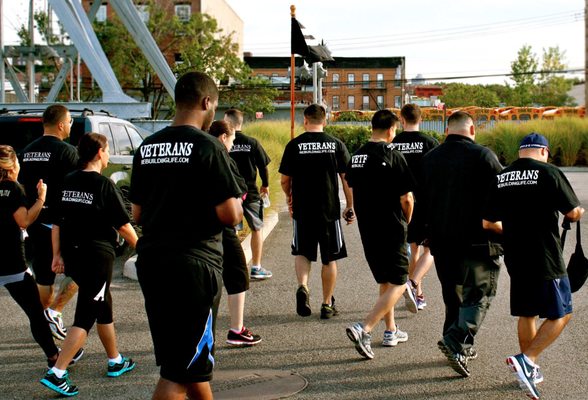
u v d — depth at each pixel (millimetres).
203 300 3510
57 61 38156
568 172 26547
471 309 5078
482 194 5102
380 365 5492
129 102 15805
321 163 6570
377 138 5781
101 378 5289
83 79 43094
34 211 5223
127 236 5086
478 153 5141
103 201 5016
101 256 5055
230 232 5941
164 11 44875
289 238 12000
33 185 6227
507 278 8500
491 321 6715
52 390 5043
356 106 98375
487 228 4977
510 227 4816
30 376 5352
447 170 5199
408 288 6262
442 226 5191
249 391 4938
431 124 43250
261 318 6945
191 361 3480
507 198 4828
